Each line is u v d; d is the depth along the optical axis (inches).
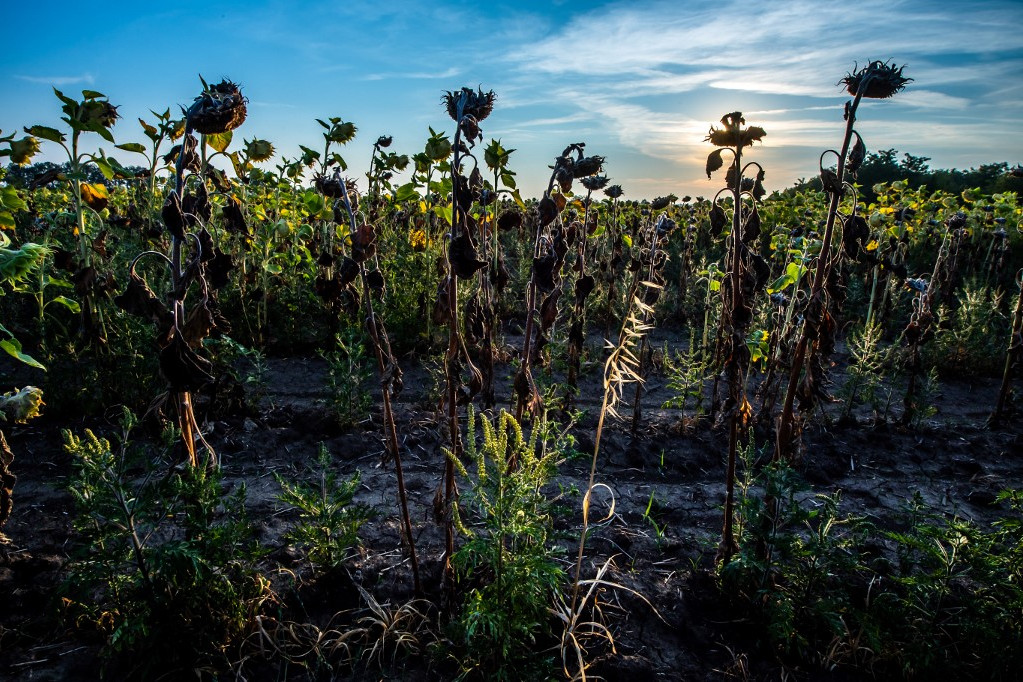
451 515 108.9
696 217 445.7
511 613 92.4
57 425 179.9
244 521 101.7
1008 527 107.0
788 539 107.4
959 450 196.2
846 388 212.2
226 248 258.8
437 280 261.6
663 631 112.7
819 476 175.8
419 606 112.5
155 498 95.3
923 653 99.5
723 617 116.3
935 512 160.7
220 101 86.7
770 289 190.7
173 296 86.0
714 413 202.2
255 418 191.3
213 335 191.8
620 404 223.0
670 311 346.3
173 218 87.4
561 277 131.1
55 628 107.1
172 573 92.4
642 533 143.9
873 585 122.6
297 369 246.4
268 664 102.1
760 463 181.0
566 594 116.2
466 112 96.7
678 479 174.2
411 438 183.6
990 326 293.9
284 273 287.0
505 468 91.5
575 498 159.5
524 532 93.8
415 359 257.4
